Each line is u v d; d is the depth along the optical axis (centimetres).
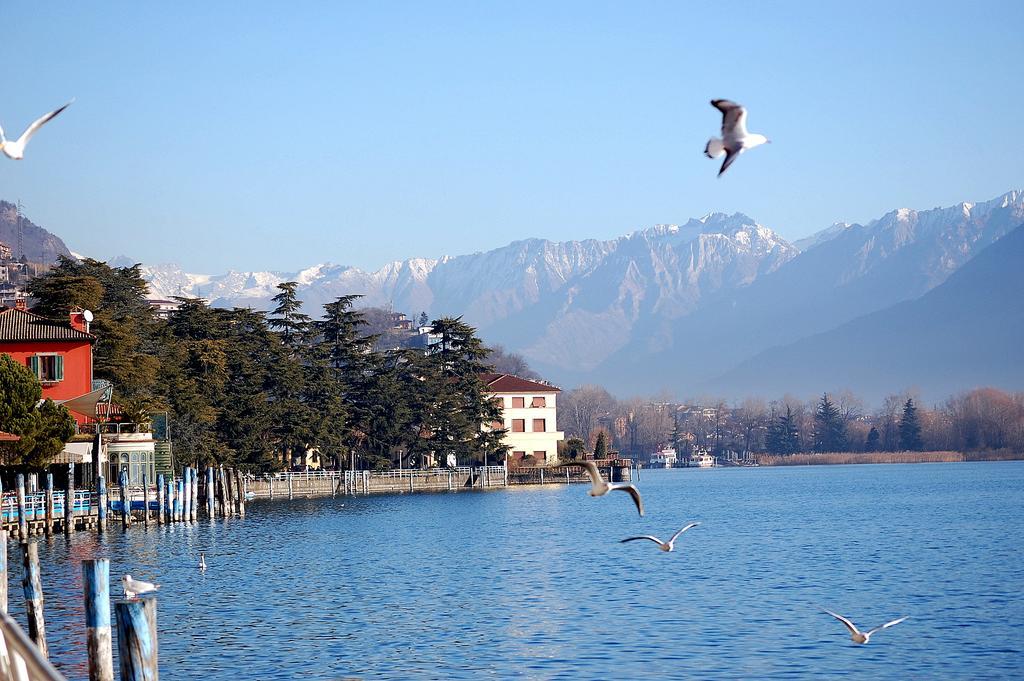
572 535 8444
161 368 11475
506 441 17338
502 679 3588
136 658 2112
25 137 1461
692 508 12288
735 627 4391
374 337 15475
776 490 17075
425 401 15375
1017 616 4591
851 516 10650
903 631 4294
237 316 13550
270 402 13100
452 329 16125
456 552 7138
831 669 3706
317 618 4581
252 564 6341
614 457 18025
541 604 4959
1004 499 13250
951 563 6438
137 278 12500
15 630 1441
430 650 3975
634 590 5369
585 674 3653
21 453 7425
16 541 7206
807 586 5491
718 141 1519
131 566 6134
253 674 3625
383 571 6100
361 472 14550
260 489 13362
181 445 11250
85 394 9269
